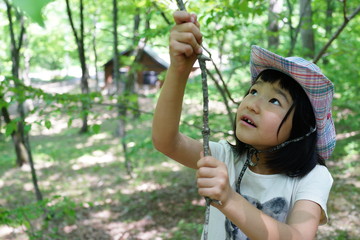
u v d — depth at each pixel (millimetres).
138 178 7773
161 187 7082
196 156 1328
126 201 6539
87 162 9484
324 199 1121
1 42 11750
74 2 10016
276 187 1192
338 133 8219
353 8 4805
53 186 7816
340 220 4691
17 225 3184
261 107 1113
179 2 1026
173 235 4996
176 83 1082
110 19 10055
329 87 1096
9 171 9180
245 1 3045
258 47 1178
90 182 7871
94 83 25672
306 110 1142
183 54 1016
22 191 7586
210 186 877
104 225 5555
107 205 6426
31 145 12031
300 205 1100
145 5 3377
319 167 1210
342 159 6910
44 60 26203
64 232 5223
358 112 5891
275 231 897
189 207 5980
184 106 8727
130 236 5145
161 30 3281
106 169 8719
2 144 12953
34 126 15227
